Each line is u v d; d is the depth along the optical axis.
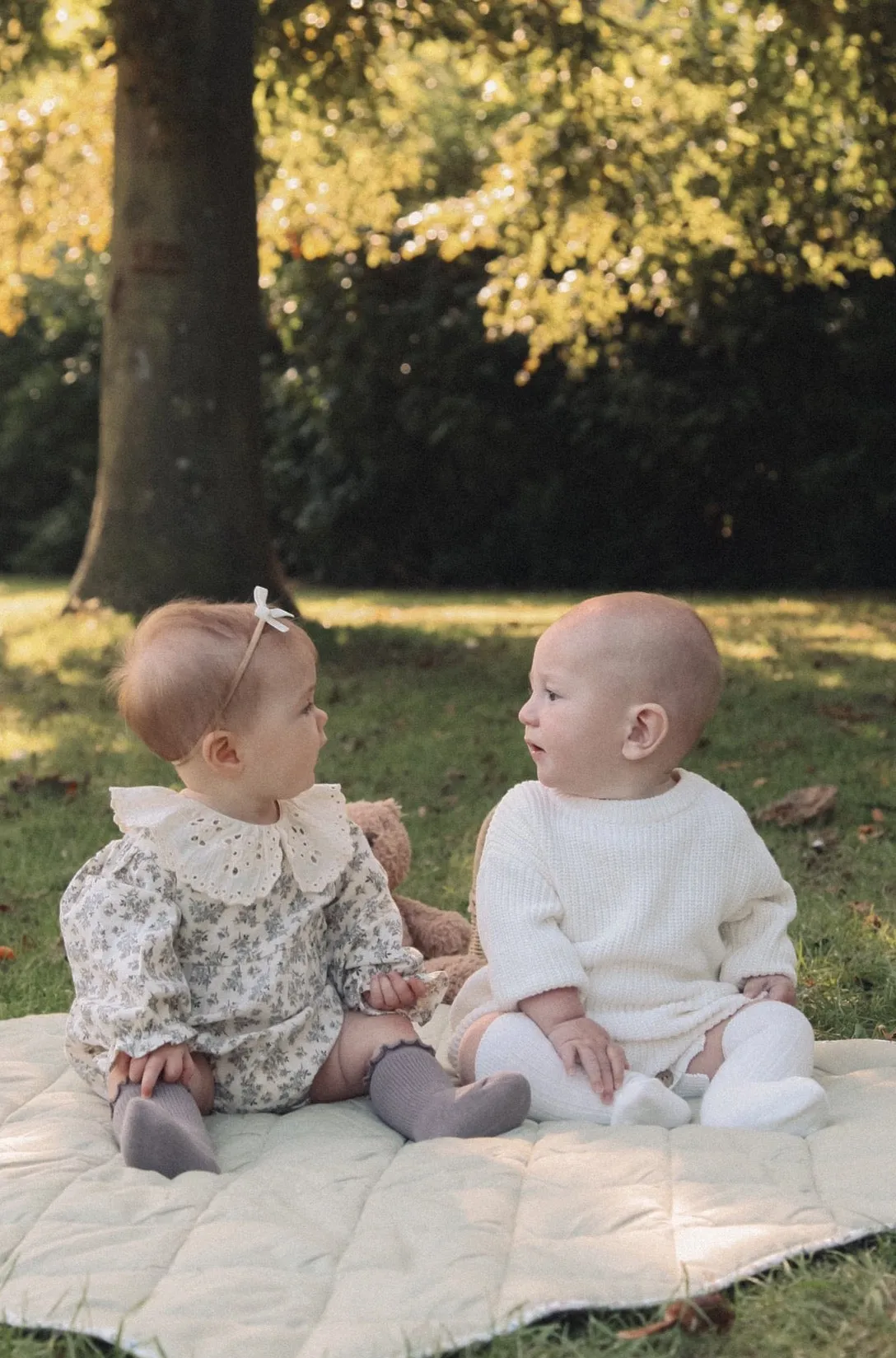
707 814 2.69
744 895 2.70
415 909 3.53
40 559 20.56
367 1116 2.59
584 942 2.63
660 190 12.14
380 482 18.12
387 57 12.85
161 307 9.73
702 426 16.55
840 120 12.09
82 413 20.27
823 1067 2.78
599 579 17.92
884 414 16.38
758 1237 2.02
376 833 3.44
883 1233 2.06
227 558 9.91
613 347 15.57
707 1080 2.60
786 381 16.58
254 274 9.98
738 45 11.89
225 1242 2.03
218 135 9.66
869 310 16.20
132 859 2.58
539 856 2.65
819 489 16.58
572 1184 2.17
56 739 6.70
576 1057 2.52
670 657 2.64
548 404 17.42
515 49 11.21
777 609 13.80
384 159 13.55
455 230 13.84
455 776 5.96
